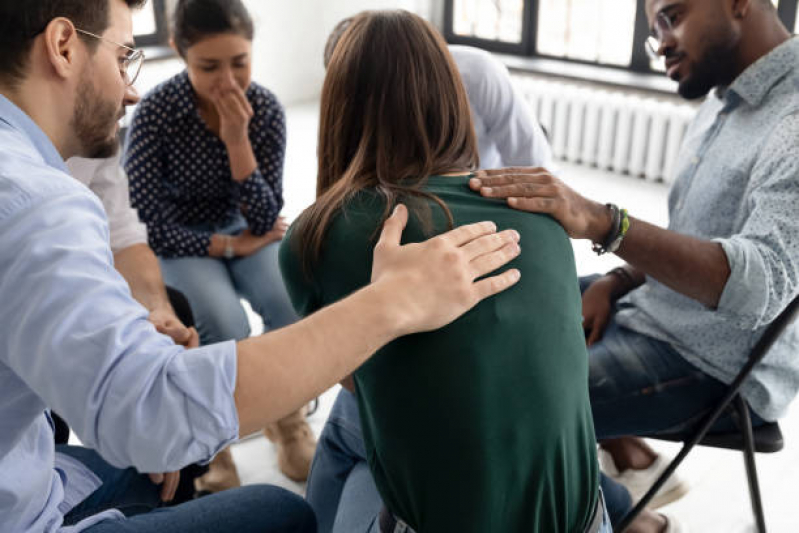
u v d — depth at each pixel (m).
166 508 1.27
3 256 0.82
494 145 2.25
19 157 0.89
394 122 1.14
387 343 1.02
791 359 1.63
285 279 1.13
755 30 1.57
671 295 1.70
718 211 1.64
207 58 2.06
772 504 2.06
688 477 2.17
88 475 1.37
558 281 1.06
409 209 1.06
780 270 1.43
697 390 1.65
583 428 1.07
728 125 1.66
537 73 4.89
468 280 0.96
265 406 0.86
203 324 2.16
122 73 1.04
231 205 2.42
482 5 5.23
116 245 1.86
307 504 1.34
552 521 1.06
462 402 0.99
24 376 0.85
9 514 1.05
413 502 1.06
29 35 0.92
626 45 4.68
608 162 4.63
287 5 5.67
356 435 1.45
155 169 2.22
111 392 0.82
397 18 1.16
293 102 5.98
